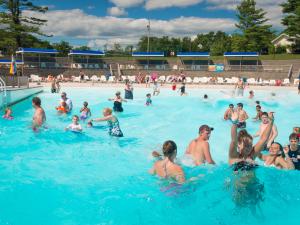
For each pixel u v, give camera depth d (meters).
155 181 5.28
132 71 41.75
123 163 6.70
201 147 5.64
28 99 17.70
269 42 55.81
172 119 12.68
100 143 8.30
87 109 11.59
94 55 48.47
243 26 55.97
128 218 4.25
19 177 5.73
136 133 9.92
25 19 43.97
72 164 6.55
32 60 42.19
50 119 11.52
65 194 5.03
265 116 7.96
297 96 21.58
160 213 4.30
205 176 5.06
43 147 7.68
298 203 4.29
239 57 47.59
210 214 4.14
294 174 5.12
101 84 30.42
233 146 4.48
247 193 4.30
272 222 3.96
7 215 4.33
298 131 6.85
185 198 4.56
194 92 24.42
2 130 9.13
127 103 17.52
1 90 13.48
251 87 28.89
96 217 4.29
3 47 43.56
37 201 4.77
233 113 11.92
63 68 39.88
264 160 5.54
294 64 41.03
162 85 30.83
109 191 5.11
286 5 48.84
